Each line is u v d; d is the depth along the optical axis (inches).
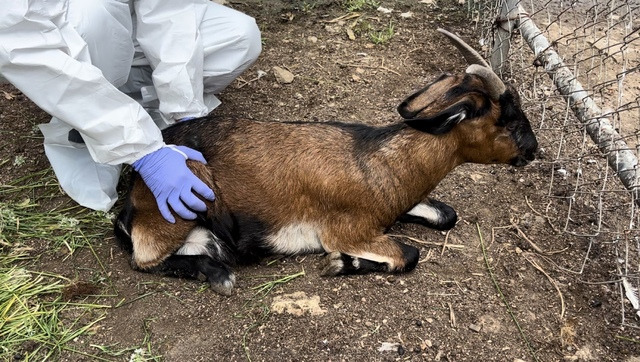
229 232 82.1
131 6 91.5
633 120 105.4
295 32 128.0
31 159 97.7
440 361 74.1
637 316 79.4
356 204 80.1
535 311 79.5
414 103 75.7
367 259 81.7
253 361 73.5
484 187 96.0
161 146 79.8
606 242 87.8
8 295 78.8
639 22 126.4
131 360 73.0
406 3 137.6
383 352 74.5
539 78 114.4
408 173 80.1
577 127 100.1
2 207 89.0
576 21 128.1
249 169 80.4
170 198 78.2
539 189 96.0
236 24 96.9
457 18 132.9
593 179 97.1
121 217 83.0
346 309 78.4
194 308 78.4
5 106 107.1
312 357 74.0
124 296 79.7
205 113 92.7
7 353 73.9
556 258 86.1
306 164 79.8
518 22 110.1
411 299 79.8
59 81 74.9
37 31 73.7
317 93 112.3
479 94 76.8
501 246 87.3
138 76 98.7
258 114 107.1
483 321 78.0
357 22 131.1
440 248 86.8
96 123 77.2
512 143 80.4
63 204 90.7
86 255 84.3
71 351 74.2
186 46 88.6
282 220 81.4
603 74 114.5
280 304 78.4
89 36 82.8
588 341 76.9
